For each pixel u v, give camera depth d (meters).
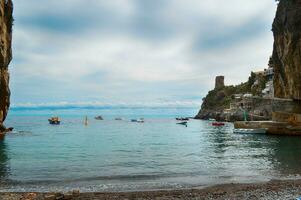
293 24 89.81
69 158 43.66
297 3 89.88
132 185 26.59
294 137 79.69
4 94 82.06
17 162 39.84
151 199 21.16
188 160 41.75
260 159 42.50
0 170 34.00
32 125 150.88
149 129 126.62
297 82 89.25
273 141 69.94
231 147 58.97
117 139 78.25
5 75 81.75
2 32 77.00
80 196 21.98
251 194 22.12
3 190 24.84
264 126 90.44
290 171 32.75
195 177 30.11
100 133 101.56
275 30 103.88
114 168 35.28
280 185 24.98
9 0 83.75
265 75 176.75
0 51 76.19
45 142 68.94
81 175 31.12
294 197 20.95
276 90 107.00
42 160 41.69
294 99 93.12
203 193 22.70
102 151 52.31
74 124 171.00
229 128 125.00
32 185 26.73
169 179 29.20
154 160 41.62
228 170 33.78
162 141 72.56
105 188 25.48
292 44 90.69
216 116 193.00
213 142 69.69
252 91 188.38
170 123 194.00
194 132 105.00
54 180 28.73
